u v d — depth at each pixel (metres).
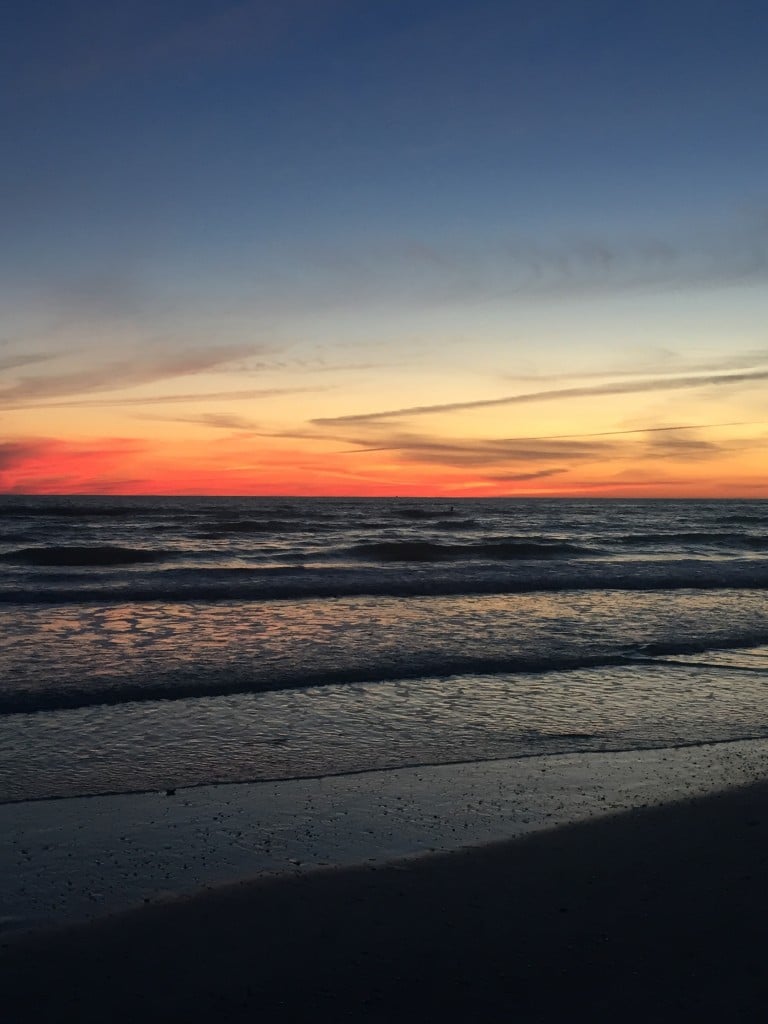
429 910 3.92
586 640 11.44
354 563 25.31
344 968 3.40
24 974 3.34
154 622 12.74
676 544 36.19
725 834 4.89
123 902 3.99
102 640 11.14
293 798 5.47
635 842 4.76
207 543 33.69
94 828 4.91
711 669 9.76
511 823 5.05
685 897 4.05
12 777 5.77
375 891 4.13
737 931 3.71
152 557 25.84
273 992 3.24
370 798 5.48
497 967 3.41
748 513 88.81
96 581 18.14
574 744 6.78
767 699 8.34
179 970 3.39
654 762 6.32
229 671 9.27
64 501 126.19
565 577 19.02
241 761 6.24
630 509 105.75
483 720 7.47
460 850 4.64
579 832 4.91
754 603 15.54
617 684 8.96
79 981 3.30
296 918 3.84
